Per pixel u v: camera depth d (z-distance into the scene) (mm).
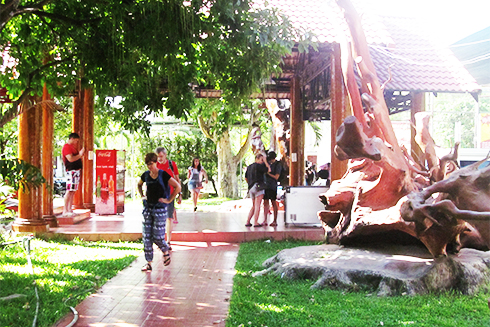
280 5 12727
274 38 6910
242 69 7434
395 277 5867
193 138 28422
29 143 10266
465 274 5934
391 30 16250
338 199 7465
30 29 7648
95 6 7305
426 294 5711
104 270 7035
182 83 7508
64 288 5879
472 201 5441
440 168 7070
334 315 4949
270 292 5938
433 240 5848
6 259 7543
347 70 8320
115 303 5496
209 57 7273
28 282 6008
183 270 7367
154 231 7219
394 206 6645
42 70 7855
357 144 5953
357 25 8188
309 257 7074
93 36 7383
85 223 12039
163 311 5223
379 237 7168
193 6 6484
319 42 11469
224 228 11188
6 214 12789
